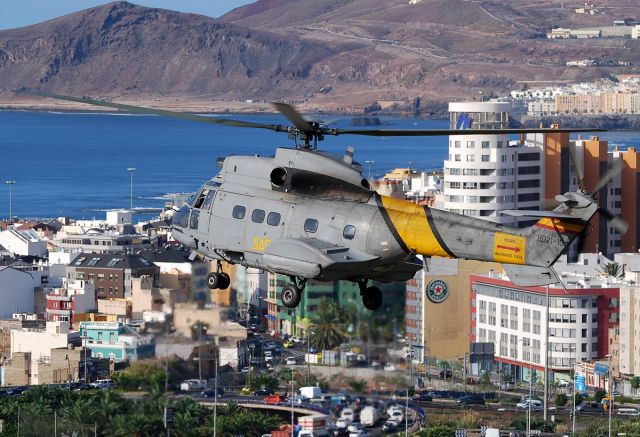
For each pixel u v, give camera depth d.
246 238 147.00
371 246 139.88
